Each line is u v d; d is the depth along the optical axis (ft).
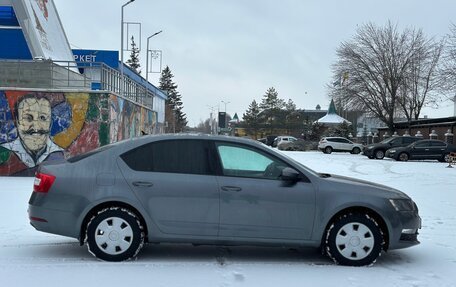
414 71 156.56
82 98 52.75
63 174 19.57
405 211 19.97
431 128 141.08
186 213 19.40
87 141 52.85
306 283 17.31
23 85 58.49
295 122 298.35
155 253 21.20
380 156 114.32
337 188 19.79
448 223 29.73
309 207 19.54
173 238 19.47
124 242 19.39
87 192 19.30
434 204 37.81
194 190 19.43
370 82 160.76
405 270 19.34
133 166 19.74
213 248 22.48
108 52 106.93
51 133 52.44
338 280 17.74
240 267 19.24
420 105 159.74
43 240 23.25
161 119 175.11
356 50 161.07
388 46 157.38
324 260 20.68
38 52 72.54
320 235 19.66
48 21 83.35
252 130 306.96
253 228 19.49
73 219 19.31
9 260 19.66
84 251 21.29
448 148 106.32
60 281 16.96
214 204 19.43
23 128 52.16
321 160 101.91
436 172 72.23
